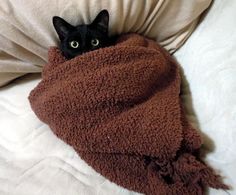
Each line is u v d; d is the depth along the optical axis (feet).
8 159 1.10
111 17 1.25
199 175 0.93
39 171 1.05
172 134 0.97
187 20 1.28
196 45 1.25
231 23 1.14
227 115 0.96
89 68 1.10
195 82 1.16
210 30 1.22
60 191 0.98
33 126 1.19
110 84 1.04
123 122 1.02
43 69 1.26
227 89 1.00
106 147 1.01
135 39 1.25
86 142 1.03
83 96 1.04
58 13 1.21
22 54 1.31
